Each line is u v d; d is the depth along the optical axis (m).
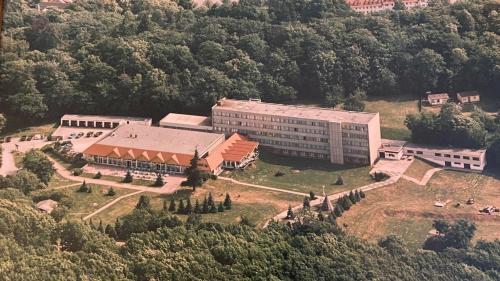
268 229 159.25
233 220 178.25
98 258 131.88
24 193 177.00
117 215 180.00
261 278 134.00
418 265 148.25
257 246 146.00
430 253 154.88
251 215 181.25
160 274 129.50
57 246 139.25
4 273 120.50
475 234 173.62
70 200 180.00
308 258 142.12
